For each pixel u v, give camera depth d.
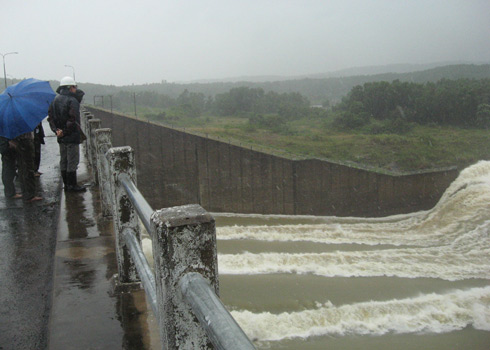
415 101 125.19
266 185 40.97
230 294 17.06
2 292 4.54
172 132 41.31
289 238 28.48
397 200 42.47
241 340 1.27
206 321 1.45
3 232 6.60
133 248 3.75
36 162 10.65
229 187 41.34
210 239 1.81
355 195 41.66
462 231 30.55
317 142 97.81
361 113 124.56
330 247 26.75
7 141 8.37
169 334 1.84
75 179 8.98
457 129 112.62
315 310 15.94
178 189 41.88
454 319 16.12
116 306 4.02
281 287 17.95
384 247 27.50
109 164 4.23
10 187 8.71
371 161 82.06
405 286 18.81
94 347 3.38
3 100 8.01
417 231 33.16
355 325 15.27
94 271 4.86
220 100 181.00
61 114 8.62
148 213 2.50
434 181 43.53
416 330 15.29
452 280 19.98
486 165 38.81
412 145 88.88
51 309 3.99
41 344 3.51
